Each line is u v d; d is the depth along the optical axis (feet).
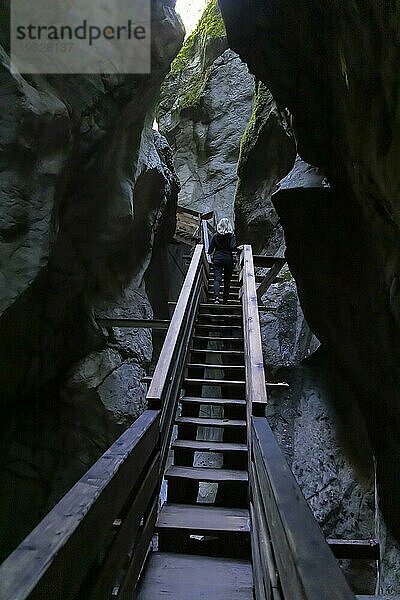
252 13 20.65
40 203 19.12
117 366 30.66
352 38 13.24
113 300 33.09
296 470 27.89
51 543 3.86
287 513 4.76
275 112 41.70
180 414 16.74
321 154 21.98
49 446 26.96
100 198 26.58
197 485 13.61
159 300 47.73
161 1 26.99
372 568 22.95
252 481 10.60
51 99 19.15
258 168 46.37
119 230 28.53
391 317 16.60
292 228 22.07
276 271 31.50
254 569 8.86
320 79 19.11
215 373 49.47
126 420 29.30
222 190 67.92
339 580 3.47
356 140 14.93
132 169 30.07
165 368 12.88
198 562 10.41
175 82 76.18
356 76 13.78
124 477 6.79
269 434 8.72
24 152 18.19
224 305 24.40
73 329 28.91
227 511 12.23
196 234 51.37
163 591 9.11
